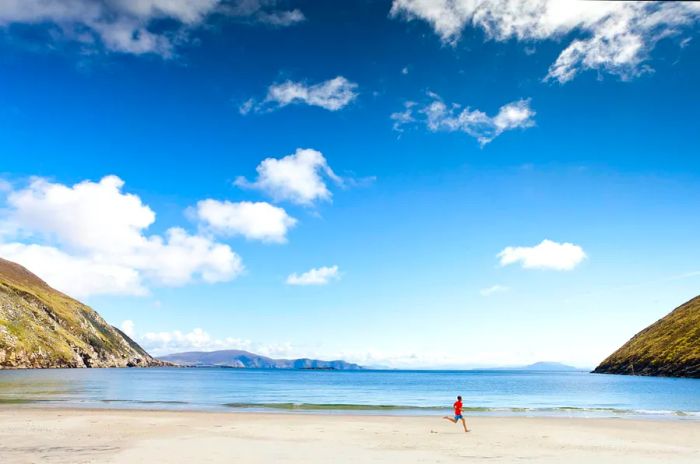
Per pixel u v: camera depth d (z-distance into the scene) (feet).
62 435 90.68
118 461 66.28
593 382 484.74
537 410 171.53
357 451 78.84
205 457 71.20
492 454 77.77
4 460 65.36
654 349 619.26
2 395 212.84
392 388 390.42
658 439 98.02
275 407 172.86
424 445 86.33
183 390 298.76
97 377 461.37
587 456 77.25
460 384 493.77
